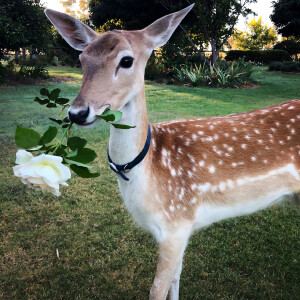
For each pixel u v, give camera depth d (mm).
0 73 3801
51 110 2373
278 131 673
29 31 3947
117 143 571
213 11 5004
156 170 606
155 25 572
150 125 663
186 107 2586
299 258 858
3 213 1031
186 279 790
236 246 902
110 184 1227
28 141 406
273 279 787
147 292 751
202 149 648
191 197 633
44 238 924
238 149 653
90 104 458
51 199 1120
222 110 2475
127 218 1023
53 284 769
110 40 501
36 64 5926
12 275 792
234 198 658
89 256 860
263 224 1009
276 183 666
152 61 5262
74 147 447
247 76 4613
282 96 3398
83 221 1006
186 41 5508
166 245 621
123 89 504
